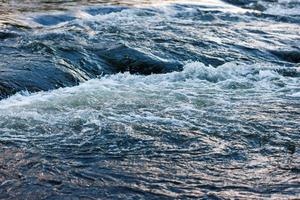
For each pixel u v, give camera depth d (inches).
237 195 349.7
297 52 815.7
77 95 556.4
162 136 454.9
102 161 401.7
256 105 553.3
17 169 382.9
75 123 478.3
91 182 365.7
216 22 1019.3
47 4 1145.4
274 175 381.4
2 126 464.4
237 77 666.2
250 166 397.4
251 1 1472.7
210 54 765.3
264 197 346.6
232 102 561.9
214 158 412.2
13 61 637.9
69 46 723.4
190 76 658.8
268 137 458.0
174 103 547.5
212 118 504.4
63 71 622.8
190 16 1075.3
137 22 952.9
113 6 1118.4
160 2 1237.1
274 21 1092.5
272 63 763.4
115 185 362.0
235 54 779.4
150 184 364.8
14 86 561.9
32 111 502.3
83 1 1217.4
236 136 459.2
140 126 476.4
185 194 350.6
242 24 1016.9
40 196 343.9
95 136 451.2
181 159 409.1
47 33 799.7
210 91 601.6
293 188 360.5
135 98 557.0
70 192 350.6
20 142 434.0
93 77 652.1
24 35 789.9
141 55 713.0
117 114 505.4
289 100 577.9
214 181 370.9
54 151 418.6
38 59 652.7
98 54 711.1
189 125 483.2
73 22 919.0
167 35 842.8
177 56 736.3
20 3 1147.3
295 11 1360.7
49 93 561.9
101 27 882.8
